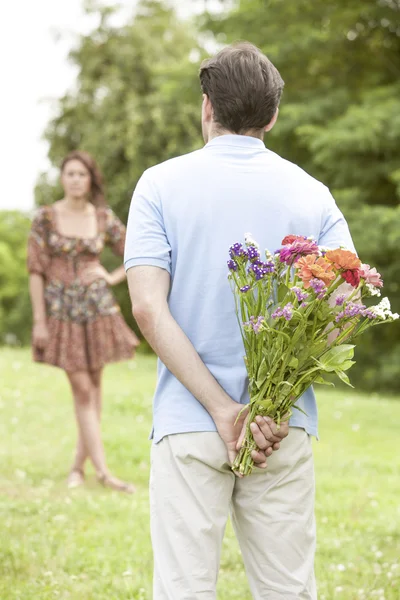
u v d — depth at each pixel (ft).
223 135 10.09
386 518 21.99
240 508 9.79
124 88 102.63
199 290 9.64
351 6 70.49
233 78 9.98
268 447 9.37
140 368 50.19
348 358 9.23
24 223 164.35
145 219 9.69
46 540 18.42
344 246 9.52
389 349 72.49
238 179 9.80
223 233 9.66
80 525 19.81
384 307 9.14
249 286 9.16
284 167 10.10
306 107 69.46
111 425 32.68
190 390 9.44
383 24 71.15
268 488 9.64
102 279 23.39
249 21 73.97
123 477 25.45
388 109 64.13
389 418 38.22
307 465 9.87
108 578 16.53
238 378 9.58
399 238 62.80
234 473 9.57
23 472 24.57
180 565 9.41
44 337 22.95
